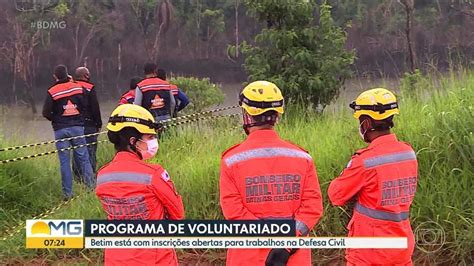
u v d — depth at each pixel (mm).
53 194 8109
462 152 5902
